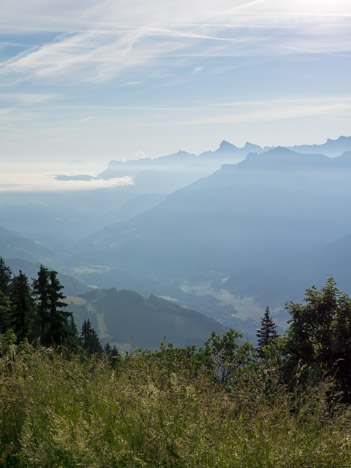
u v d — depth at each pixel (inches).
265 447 154.0
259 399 193.3
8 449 157.6
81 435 148.4
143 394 183.9
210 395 192.4
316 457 148.9
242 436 161.2
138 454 147.6
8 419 180.5
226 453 150.4
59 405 193.9
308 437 161.8
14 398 191.3
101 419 166.1
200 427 157.6
